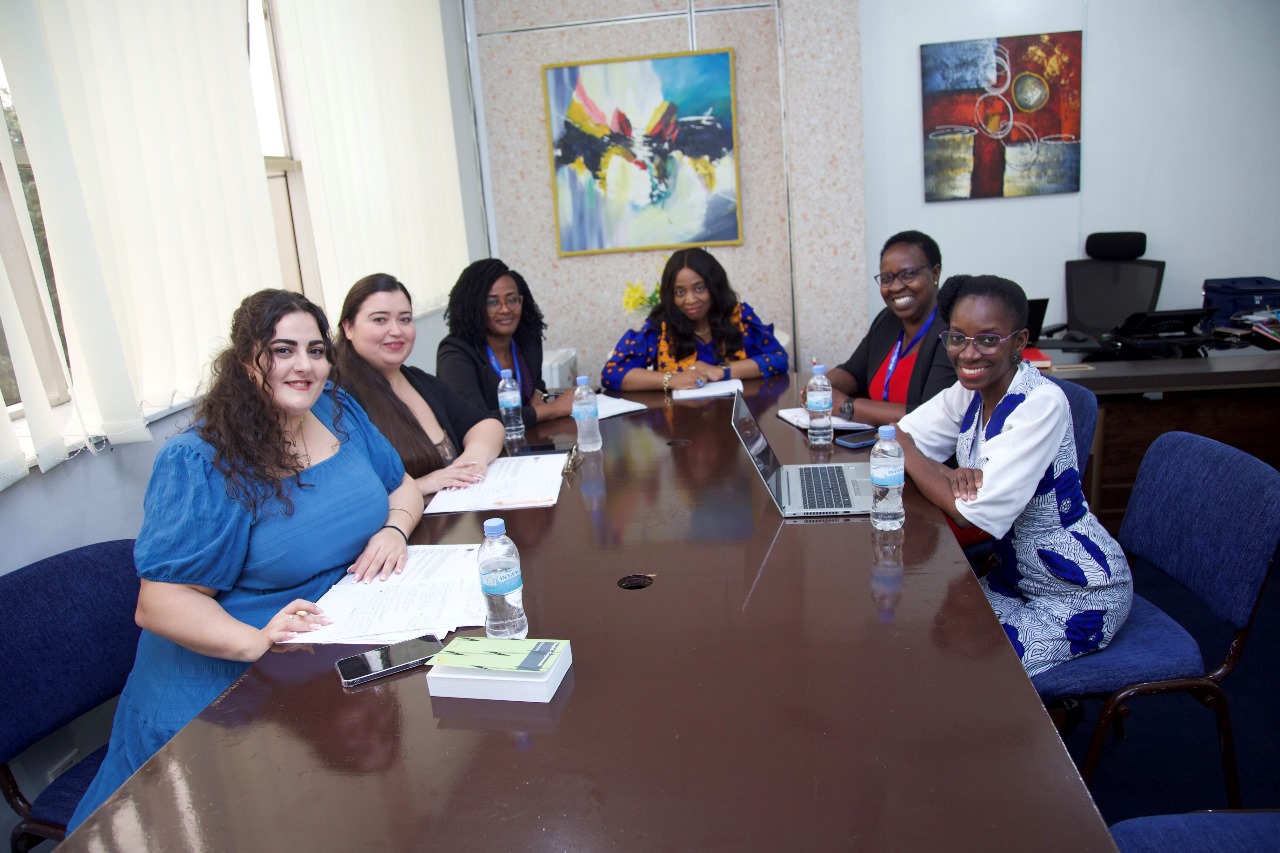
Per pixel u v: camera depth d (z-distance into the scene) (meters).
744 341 3.36
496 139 4.79
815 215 4.40
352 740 1.09
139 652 1.55
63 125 1.91
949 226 4.92
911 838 0.85
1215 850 1.16
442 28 4.46
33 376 1.82
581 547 1.68
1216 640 2.72
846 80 4.23
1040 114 4.72
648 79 4.59
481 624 1.38
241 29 2.65
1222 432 3.25
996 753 0.97
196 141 2.47
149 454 2.22
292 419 1.68
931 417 2.11
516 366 3.17
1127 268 4.55
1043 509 1.78
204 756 1.08
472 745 1.06
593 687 1.17
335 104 3.36
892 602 1.35
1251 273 4.82
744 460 2.21
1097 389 3.14
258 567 1.56
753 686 1.14
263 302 1.58
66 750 1.91
